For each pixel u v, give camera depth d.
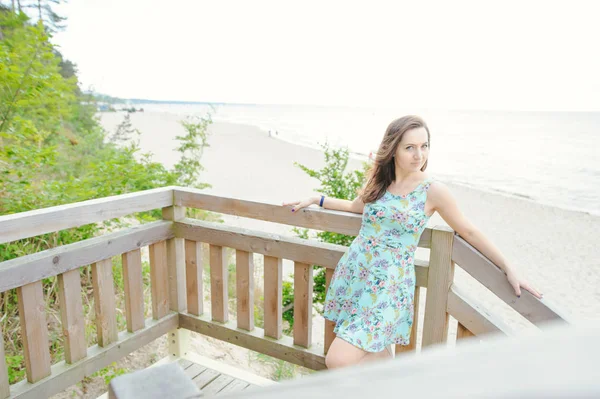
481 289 7.57
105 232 4.41
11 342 3.05
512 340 0.24
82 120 9.39
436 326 2.11
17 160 3.52
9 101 4.19
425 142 1.95
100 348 2.50
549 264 9.21
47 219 2.09
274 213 2.43
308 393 0.31
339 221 2.24
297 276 2.47
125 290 2.64
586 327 0.23
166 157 21.72
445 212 1.94
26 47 4.55
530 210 13.81
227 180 17.83
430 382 0.23
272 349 2.62
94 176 4.70
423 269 2.11
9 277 2.01
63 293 2.29
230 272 5.67
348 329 1.93
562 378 0.19
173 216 2.82
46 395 2.22
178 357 2.95
